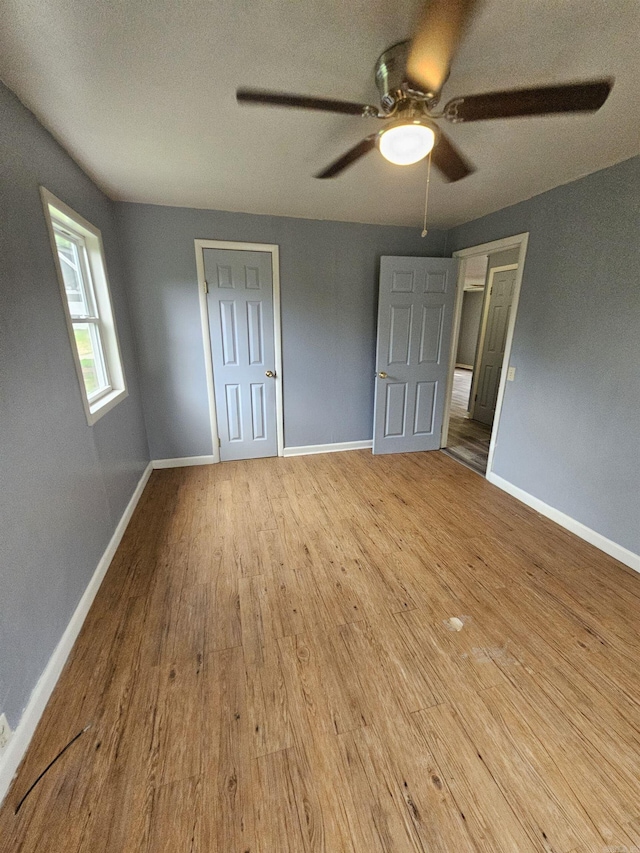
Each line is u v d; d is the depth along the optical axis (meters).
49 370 1.60
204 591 1.92
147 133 1.77
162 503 2.83
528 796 1.10
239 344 3.38
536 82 1.40
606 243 2.15
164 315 3.13
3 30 1.13
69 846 0.99
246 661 1.53
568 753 1.21
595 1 1.03
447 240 3.66
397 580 2.01
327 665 1.51
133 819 1.04
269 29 1.14
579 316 2.34
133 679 1.45
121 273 2.89
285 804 1.08
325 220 3.29
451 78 1.39
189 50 1.24
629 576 2.06
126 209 2.85
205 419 3.47
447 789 1.12
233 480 3.23
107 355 2.63
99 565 1.98
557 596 1.90
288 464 3.58
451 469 3.49
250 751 1.21
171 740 1.24
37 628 1.35
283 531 2.47
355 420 3.93
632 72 1.33
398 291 3.44
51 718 1.30
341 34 1.16
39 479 1.45
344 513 2.70
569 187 2.34
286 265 3.30
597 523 2.31
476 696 1.39
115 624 1.71
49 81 1.39
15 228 1.43
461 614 1.78
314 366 3.63
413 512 2.72
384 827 1.03
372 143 1.47
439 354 3.72
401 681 1.45
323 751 1.21
